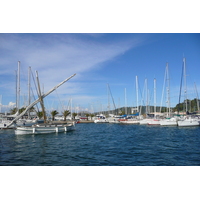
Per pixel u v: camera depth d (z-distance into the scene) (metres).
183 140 22.75
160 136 27.12
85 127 53.16
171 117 47.09
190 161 12.87
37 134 31.67
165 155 14.64
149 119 50.06
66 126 36.47
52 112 77.06
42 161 13.21
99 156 14.52
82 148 18.12
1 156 14.88
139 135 28.89
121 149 17.22
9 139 25.83
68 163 12.62
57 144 21.00
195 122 42.59
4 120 45.28
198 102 56.44
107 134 31.69
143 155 14.68
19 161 13.27
